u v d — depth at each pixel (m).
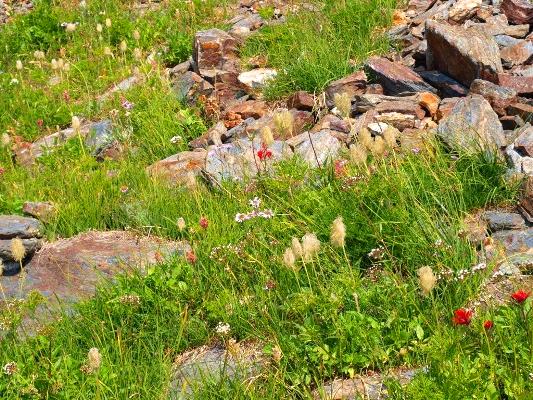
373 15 12.64
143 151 11.08
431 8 12.66
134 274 7.17
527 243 6.90
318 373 5.79
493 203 7.53
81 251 8.39
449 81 10.14
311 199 7.64
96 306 6.88
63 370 5.93
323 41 12.09
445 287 6.07
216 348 6.45
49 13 16.73
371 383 5.58
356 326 5.77
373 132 9.34
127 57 14.92
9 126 12.69
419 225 6.91
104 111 12.59
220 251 7.05
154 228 8.66
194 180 8.19
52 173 10.65
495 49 9.95
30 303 7.10
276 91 11.34
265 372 5.85
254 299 6.59
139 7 17.09
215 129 10.95
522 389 4.96
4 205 9.56
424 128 9.37
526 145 8.01
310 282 6.40
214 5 16.22
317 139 9.21
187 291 6.80
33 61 14.92
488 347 5.20
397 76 10.40
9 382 5.92
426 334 5.83
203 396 5.68
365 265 6.88
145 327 6.63
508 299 6.03
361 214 7.07
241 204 7.98
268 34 13.08
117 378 5.90
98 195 9.38
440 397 4.88
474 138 8.29
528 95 9.60
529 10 11.23
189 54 13.93
